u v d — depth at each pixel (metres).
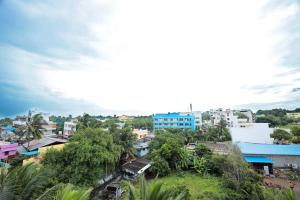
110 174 21.30
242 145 27.80
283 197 7.41
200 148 26.39
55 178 14.42
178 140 30.94
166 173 22.92
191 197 14.86
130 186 4.71
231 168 18.44
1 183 6.21
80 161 16.03
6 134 39.19
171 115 65.12
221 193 15.43
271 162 22.52
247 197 13.80
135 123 71.50
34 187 6.86
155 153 24.91
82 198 4.37
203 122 79.62
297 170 22.91
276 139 37.81
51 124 54.81
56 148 19.00
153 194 4.02
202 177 21.91
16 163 19.66
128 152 26.14
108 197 16.72
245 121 69.56
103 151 18.09
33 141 30.75
